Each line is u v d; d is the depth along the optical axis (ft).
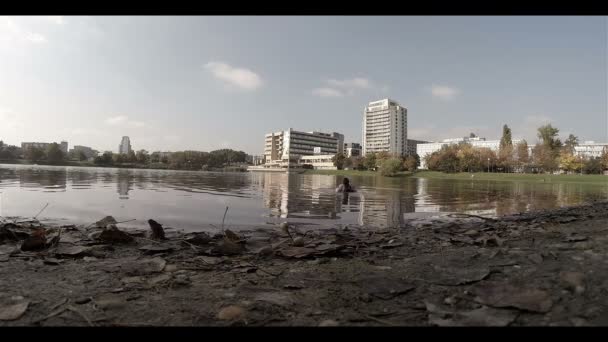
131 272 12.66
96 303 9.32
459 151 330.34
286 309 9.06
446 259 14.17
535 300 8.70
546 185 155.43
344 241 19.79
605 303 8.34
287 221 30.60
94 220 28.25
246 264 14.12
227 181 111.86
